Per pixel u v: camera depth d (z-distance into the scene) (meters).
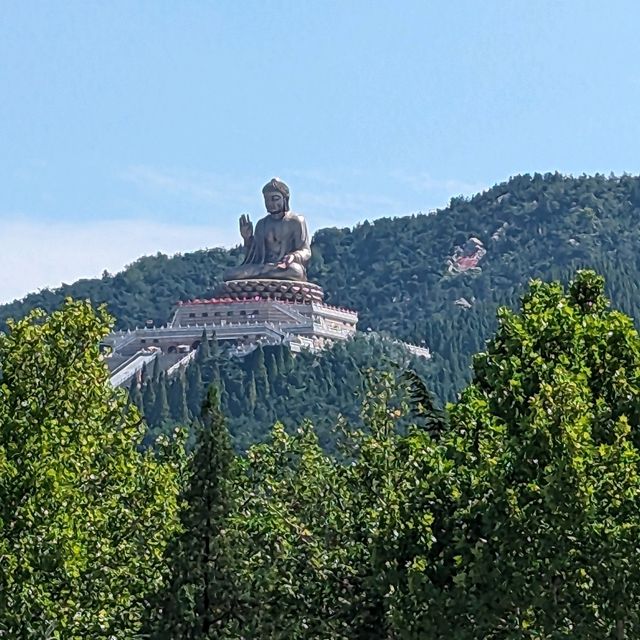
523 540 113.88
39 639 129.25
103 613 134.62
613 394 120.44
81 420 138.88
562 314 120.62
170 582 143.50
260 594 143.38
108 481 143.12
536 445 112.75
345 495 151.50
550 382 116.00
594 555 112.75
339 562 142.38
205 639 142.50
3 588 129.50
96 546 137.75
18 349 137.75
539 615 114.44
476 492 117.62
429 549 121.88
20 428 133.50
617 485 113.25
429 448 125.00
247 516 153.62
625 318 121.25
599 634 113.56
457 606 115.69
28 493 130.62
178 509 146.25
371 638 140.12
